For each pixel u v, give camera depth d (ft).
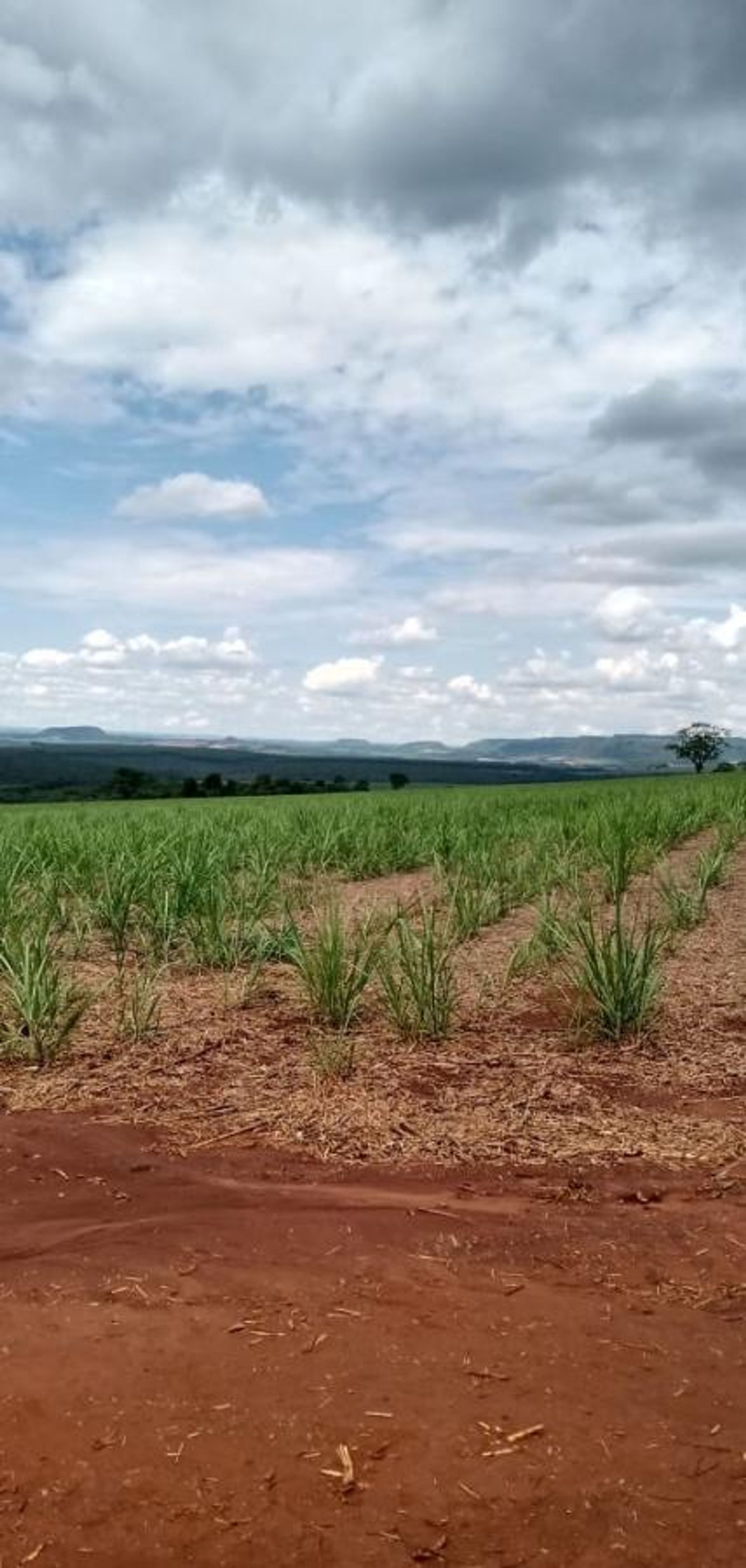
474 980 24.50
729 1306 10.13
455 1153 14.30
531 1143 14.64
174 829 50.31
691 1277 10.72
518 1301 10.19
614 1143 14.56
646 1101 16.35
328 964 21.11
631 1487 7.50
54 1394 8.57
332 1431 8.10
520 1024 20.89
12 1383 8.74
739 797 76.74
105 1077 17.69
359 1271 10.80
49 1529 7.06
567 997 22.21
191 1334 9.54
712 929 30.09
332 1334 9.53
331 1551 6.88
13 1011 21.09
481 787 193.77
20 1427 8.14
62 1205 12.69
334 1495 7.40
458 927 28.84
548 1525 7.13
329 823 50.67
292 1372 8.91
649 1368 9.01
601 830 45.91
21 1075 17.90
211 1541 6.97
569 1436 8.05
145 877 30.86
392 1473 7.63
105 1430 8.11
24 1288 10.44
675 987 23.31
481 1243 11.52
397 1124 15.34
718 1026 20.43
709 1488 7.49
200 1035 20.10
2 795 312.91
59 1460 7.75
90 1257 11.16
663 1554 6.88
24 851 38.40
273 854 39.45
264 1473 7.63
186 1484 7.50
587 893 33.60
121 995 22.48
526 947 25.58
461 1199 12.83
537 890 35.63
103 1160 14.17
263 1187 13.25
